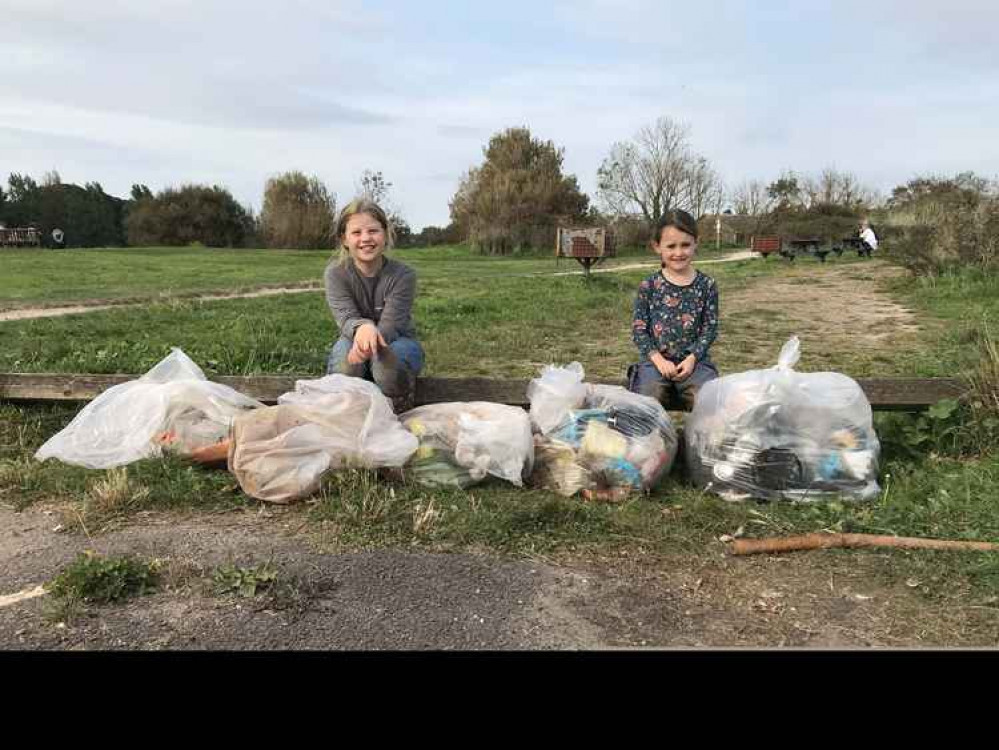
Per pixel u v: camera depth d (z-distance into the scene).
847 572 2.86
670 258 4.30
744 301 13.84
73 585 2.62
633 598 2.67
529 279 17.98
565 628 2.46
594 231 18.14
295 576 2.76
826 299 13.88
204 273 21.02
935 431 4.18
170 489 3.55
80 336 8.23
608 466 3.55
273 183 48.62
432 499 3.37
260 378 4.48
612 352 8.12
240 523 3.27
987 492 3.48
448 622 2.48
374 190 47.53
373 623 2.46
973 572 2.79
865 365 7.23
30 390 4.73
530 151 48.00
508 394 4.32
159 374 4.33
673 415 4.87
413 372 4.16
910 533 3.16
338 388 3.76
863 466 3.57
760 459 3.56
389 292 4.23
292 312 10.65
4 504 3.50
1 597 2.63
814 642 2.40
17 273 20.09
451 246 46.16
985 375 4.20
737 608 2.62
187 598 2.61
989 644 2.38
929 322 10.26
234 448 3.63
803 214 50.22
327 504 3.38
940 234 15.00
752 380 3.71
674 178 50.56
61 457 3.92
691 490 3.66
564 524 3.22
